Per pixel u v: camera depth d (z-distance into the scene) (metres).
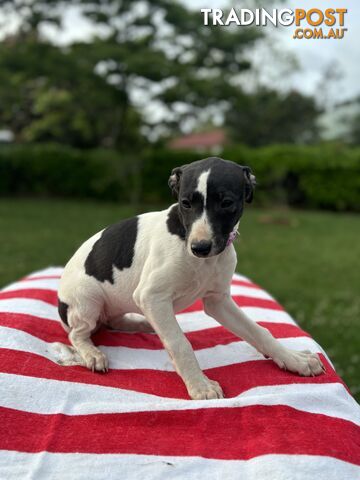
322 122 7.27
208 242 0.40
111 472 0.34
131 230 0.49
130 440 0.37
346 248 2.04
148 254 0.47
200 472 0.34
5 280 1.38
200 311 0.65
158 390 0.45
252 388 0.44
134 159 3.23
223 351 0.52
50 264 1.58
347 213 3.41
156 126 3.23
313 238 2.25
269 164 3.42
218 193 0.40
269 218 2.74
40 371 0.45
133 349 0.53
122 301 0.50
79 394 0.43
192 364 0.44
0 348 0.47
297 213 3.23
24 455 0.36
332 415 0.40
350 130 7.25
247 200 0.46
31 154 3.47
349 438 0.37
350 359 0.94
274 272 1.60
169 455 0.36
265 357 0.51
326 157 3.42
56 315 0.60
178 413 0.40
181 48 3.06
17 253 1.71
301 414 0.40
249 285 0.77
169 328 0.44
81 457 0.35
